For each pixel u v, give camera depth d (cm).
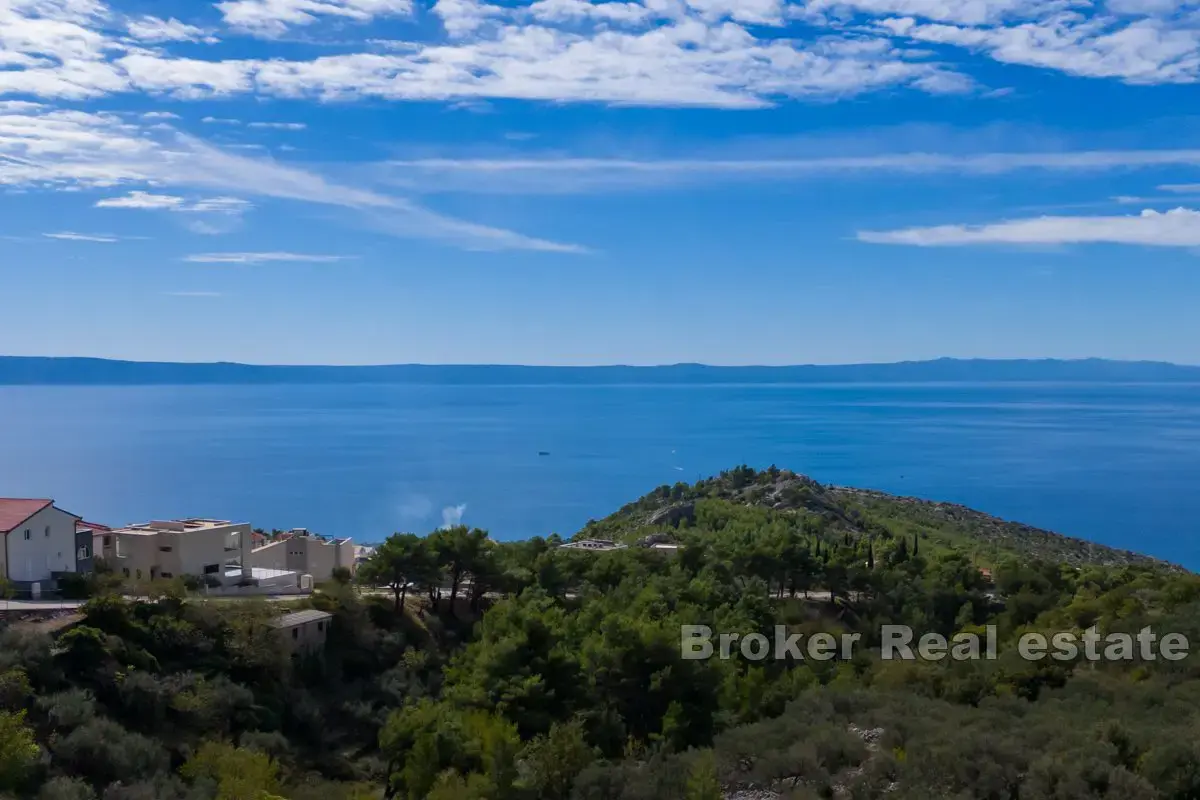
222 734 5259
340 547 9425
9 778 4044
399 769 4866
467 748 4472
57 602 6197
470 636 7419
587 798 3884
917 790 3422
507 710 4903
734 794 3784
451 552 7731
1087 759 3475
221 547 7994
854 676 5916
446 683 6075
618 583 8219
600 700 5225
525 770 4188
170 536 7594
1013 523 19075
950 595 8562
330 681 6338
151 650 5594
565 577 8244
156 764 4650
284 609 6719
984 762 3572
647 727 5144
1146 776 3466
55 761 4375
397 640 6994
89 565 7288
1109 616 6775
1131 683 5016
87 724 4647
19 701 4641
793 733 4253
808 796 3550
